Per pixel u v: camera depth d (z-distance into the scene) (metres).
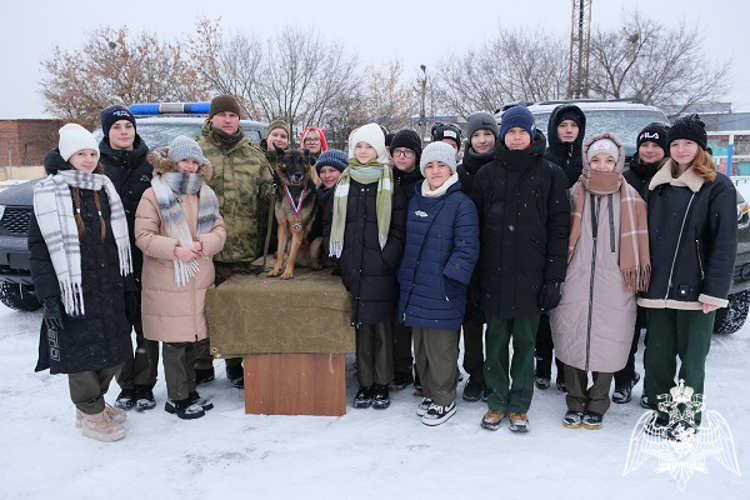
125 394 3.34
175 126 5.70
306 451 2.73
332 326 3.10
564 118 3.38
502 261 2.85
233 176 3.46
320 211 3.78
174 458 2.68
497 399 3.00
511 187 2.83
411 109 29.08
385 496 2.31
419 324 2.99
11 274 4.69
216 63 22.94
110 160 3.11
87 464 2.65
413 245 3.04
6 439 2.92
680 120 2.71
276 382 3.20
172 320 3.04
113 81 22.52
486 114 3.35
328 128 25.30
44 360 2.80
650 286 2.80
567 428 2.96
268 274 3.54
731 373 3.71
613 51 27.80
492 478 2.45
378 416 3.17
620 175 2.84
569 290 2.91
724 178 2.64
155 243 2.94
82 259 2.71
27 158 37.44
